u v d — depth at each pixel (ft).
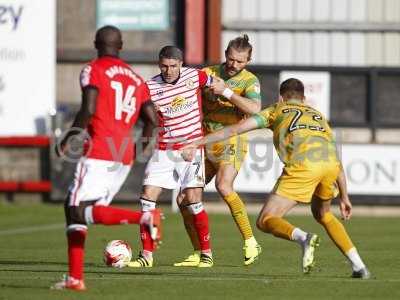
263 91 201.98
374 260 115.85
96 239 144.56
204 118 111.34
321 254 122.72
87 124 80.02
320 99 205.05
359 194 198.49
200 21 221.05
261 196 195.11
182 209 108.88
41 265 109.50
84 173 80.74
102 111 80.74
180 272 100.42
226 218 184.85
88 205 80.69
